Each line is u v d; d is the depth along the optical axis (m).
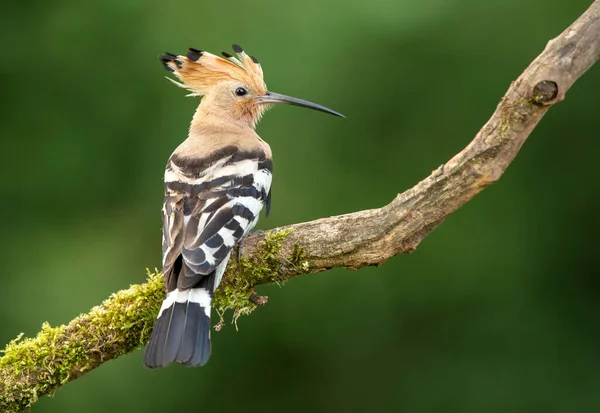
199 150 8.19
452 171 6.64
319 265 7.29
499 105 6.38
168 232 7.40
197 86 9.84
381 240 7.03
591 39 6.07
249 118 9.88
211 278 7.06
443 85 12.30
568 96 12.62
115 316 7.19
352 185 12.25
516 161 12.72
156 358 6.52
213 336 12.25
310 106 9.90
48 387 7.16
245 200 7.73
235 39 12.08
